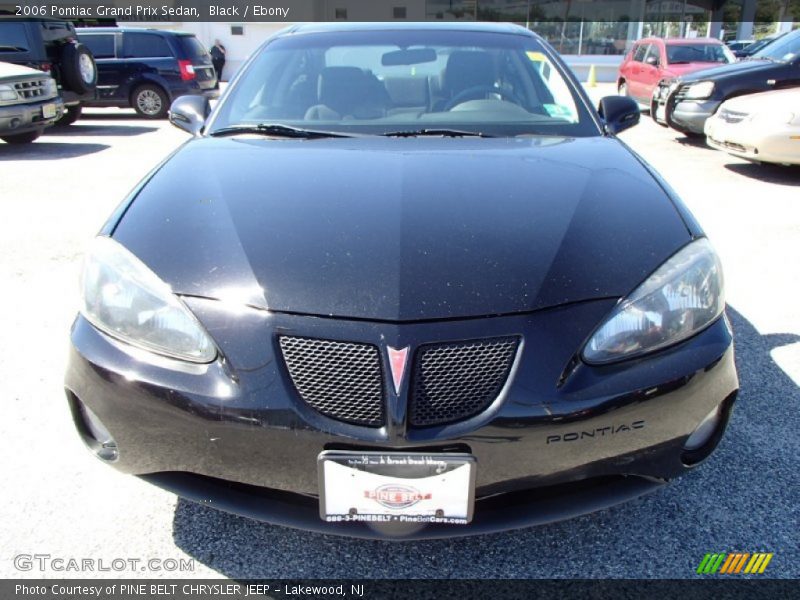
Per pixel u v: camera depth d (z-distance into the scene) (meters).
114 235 1.92
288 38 3.26
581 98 2.95
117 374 1.69
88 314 1.82
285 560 1.92
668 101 9.68
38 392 2.76
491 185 2.10
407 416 1.57
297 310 1.64
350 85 2.96
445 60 3.06
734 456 2.34
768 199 6.08
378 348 1.59
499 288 1.67
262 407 1.59
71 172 7.30
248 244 1.80
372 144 2.52
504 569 1.88
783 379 2.85
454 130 2.71
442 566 1.89
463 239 1.81
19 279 4.04
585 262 1.77
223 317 1.66
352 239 1.80
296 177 2.16
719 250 4.63
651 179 2.25
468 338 1.60
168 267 1.76
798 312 3.58
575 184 2.13
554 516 1.70
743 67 8.94
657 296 1.72
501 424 1.58
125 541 1.97
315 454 1.60
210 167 2.29
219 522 2.05
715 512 2.08
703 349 1.74
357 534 1.68
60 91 10.52
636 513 2.08
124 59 12.62
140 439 1.71
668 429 1.70
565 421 1.60
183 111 3.08
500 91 2.94
